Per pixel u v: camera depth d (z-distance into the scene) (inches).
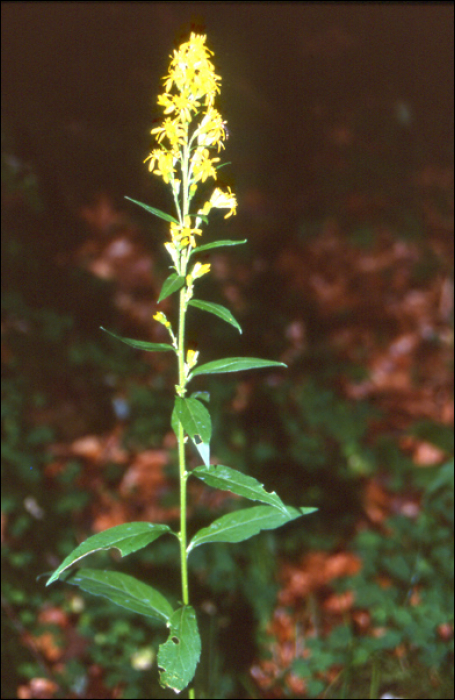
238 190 308.2
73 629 123.8
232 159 317.7
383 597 130.9
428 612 125.4
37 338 192.1
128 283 236.5
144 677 117.3
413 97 380.2
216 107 68.5
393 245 289.3
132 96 293.4
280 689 120.6
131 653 120.2
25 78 270.1
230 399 199.2
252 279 263.6
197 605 132.8
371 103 364.2
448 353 237.1
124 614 126.6
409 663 120.8
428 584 134.4
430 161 347.6
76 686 116.2
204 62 63.6
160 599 75.8
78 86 282.4
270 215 301.7
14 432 159.5
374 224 300.0
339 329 245.6
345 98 367.9
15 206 226.2
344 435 188.9
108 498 160.4
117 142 277.9
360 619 135.0
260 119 336.8
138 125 287.1
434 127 367.2
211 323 231.1
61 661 119.0
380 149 342.0
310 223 299.4
